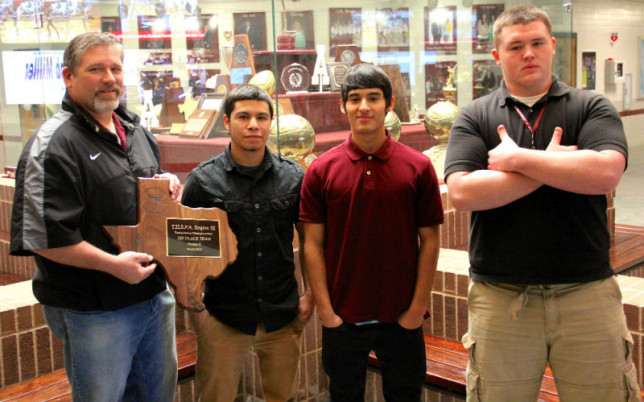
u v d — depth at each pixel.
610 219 4.34
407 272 1.92
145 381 1.97
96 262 1.68
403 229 1.90
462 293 2.84
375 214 1.88
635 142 11.36
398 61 4.16
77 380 1.79
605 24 10.33
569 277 1.71
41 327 2.62
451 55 4.35
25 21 3.87
